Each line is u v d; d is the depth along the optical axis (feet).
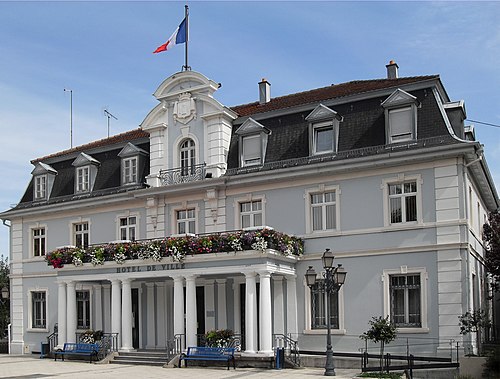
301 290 82.64
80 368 80.79
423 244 75.41
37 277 109.81
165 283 92.84
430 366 69.46
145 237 97.14
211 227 90.68
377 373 69.10
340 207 81.51
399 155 76.38
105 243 94.84
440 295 73.56
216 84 94.32
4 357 101.65
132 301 95.86
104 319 98.58
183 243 82.38
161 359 83.20
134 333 94.79
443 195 74.90
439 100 79.10
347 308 79.36
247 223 88.58
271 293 84.28
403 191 78.02
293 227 84.43
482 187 89.04
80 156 106.93
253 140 89.61
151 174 96.94
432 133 76.64
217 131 92.02
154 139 98.02
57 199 108.78
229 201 89.76
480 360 67.15
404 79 86.43
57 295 106.73
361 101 83.76
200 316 89.97
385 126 79.41
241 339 85.56
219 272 79.46
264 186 87.25
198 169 92.94
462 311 72.02
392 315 76.84
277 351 75.92
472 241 78.38
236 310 86.43
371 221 79.10
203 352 79.00
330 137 83.82
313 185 83.56
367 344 77.10
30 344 108.88
